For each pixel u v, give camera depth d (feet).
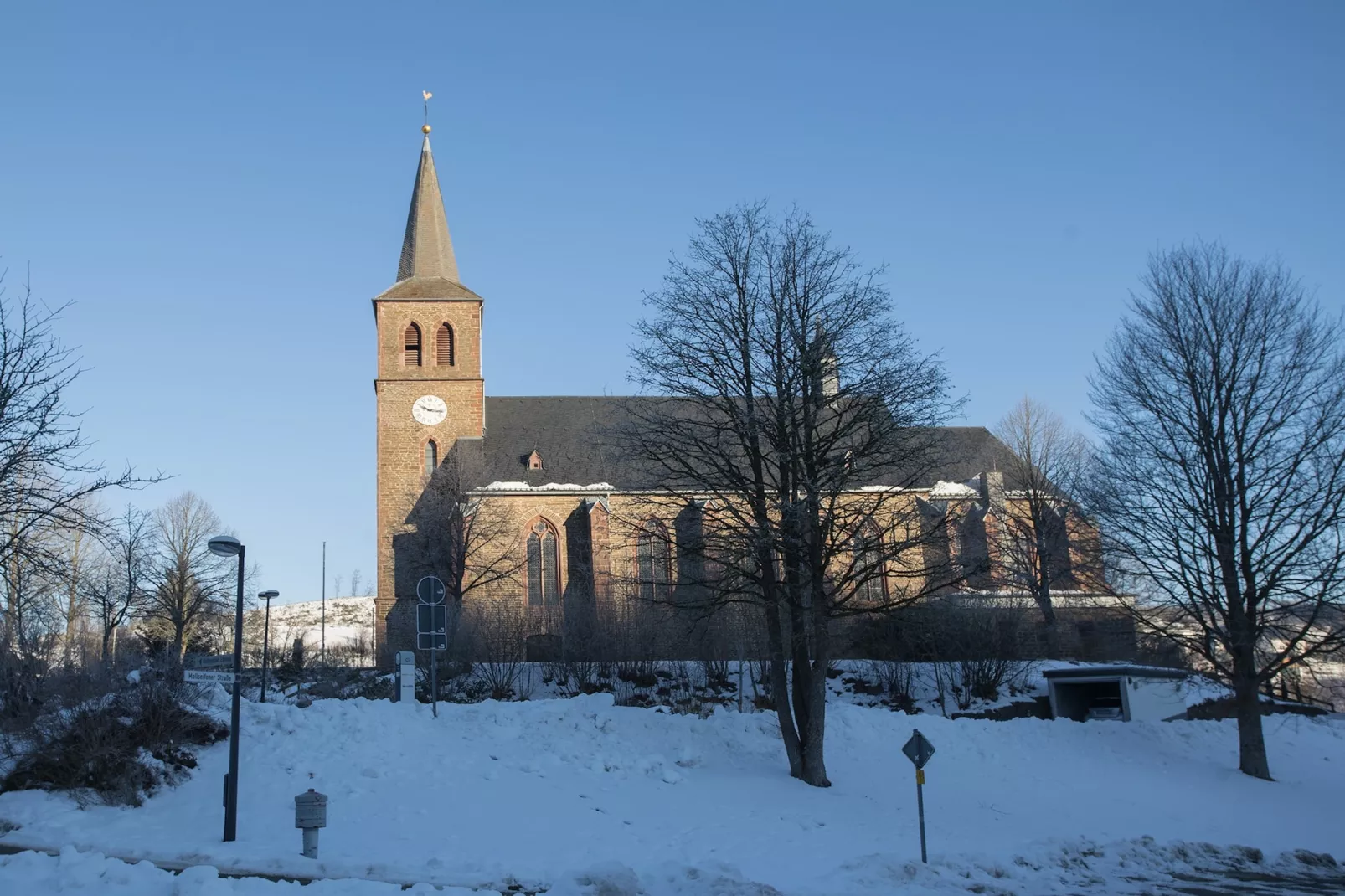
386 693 134.41
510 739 89.10
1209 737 117.91
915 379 92.79
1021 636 154.20
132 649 185.57
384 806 70.95
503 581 213.25
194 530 244.22
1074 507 128.36
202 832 64.08
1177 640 111.45
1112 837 81.56
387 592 230.48
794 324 94.79
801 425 95.09
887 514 107.76
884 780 93.40
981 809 86.99
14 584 91.09
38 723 74.95
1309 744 119.03
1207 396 111.04
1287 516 106.93
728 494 99.76
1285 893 65.57
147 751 73.46
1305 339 110.42
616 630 147.95
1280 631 109.40
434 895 50.01
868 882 59.47
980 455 218.59
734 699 132.26
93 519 79.30
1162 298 114.93
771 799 82.89
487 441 237.86
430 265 250.16
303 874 55.47
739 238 97.45
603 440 112.06
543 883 56.49
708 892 54.08
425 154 259.19
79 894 46.32
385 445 237.66
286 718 85.35
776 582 94.12
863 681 142.61
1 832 62.03
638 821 72.79
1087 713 139.64
